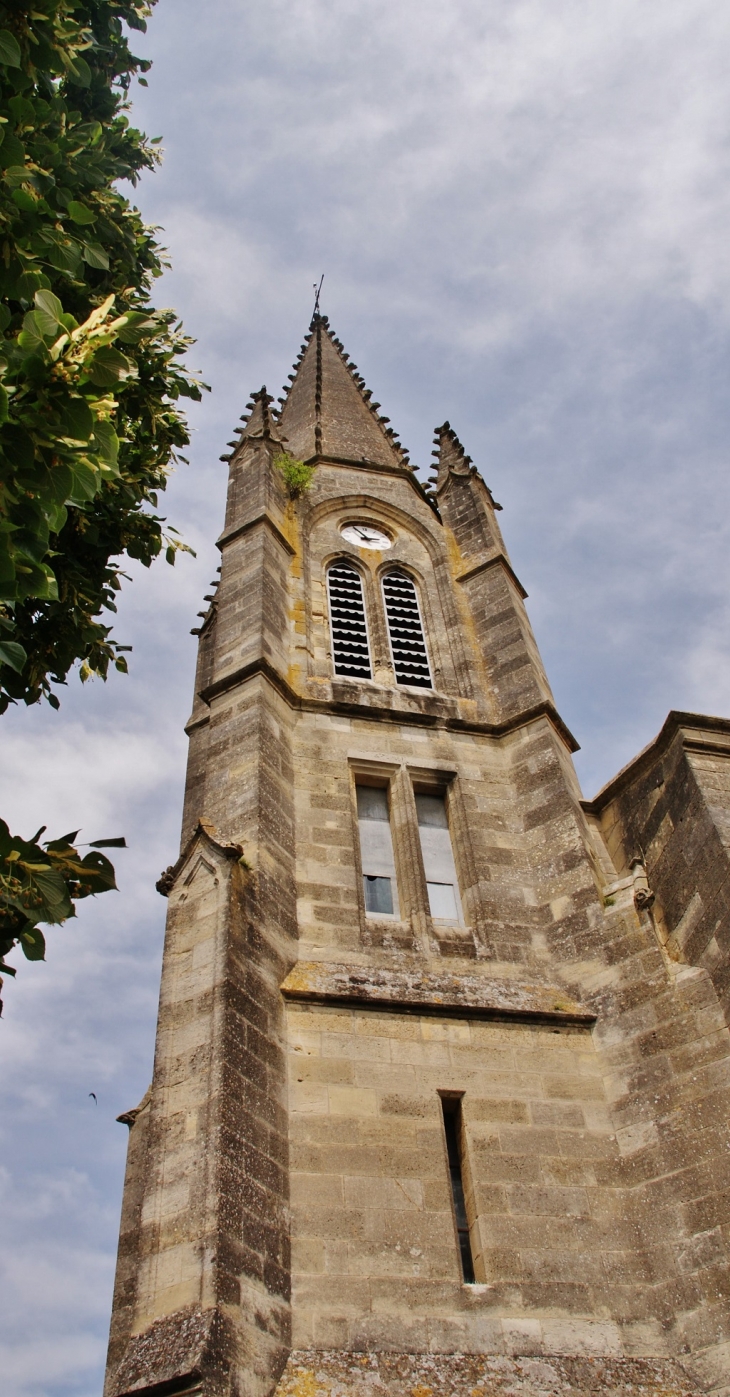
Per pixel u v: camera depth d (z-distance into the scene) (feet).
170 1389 37.63
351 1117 50.83
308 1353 42.57
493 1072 54.75
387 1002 55.72
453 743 74.59
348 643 84.64
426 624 88.79
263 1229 44.47
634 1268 49.01
